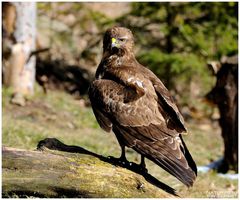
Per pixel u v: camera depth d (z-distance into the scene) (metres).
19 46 18.98
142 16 21.12
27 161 8.39
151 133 8.80
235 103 14.30
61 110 18.53
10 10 18.89
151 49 21.25
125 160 9.16
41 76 21.50
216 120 21.20
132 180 8.63
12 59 18.95
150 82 9.23
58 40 23.58
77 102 20.27
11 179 8.37
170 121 8.83
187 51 20.80
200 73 19.97
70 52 23.55
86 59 23.12
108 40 9.80
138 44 21.50
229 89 14.20
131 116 8.93
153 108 8.95
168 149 8.64
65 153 8.77
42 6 22.38
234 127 14.43
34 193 8.50
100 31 21.98
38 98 19.03
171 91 21.22
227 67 14.21
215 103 14.52
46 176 8.39
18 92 18.61
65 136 15.41
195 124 20.72
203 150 17.09
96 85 9.41
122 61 9.67
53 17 23.92
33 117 17.27
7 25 18.89
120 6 26.53
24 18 18.94
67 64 22.94
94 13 22.27
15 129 14.67
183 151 8.81
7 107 17.53
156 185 8.93
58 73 22.23
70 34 23.89
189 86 20.94
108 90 9.25
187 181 8.34
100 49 22.86
